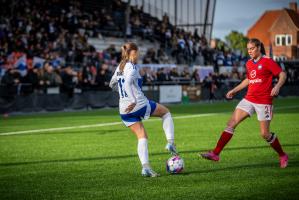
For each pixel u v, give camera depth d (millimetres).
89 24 34750
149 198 6035
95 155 9688
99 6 38469
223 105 28469
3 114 22000
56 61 27219
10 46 27422
